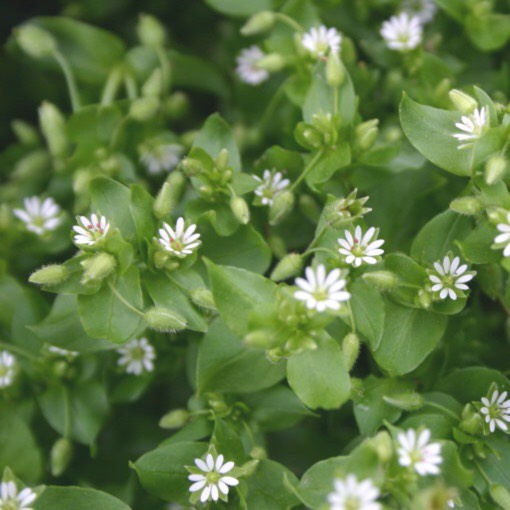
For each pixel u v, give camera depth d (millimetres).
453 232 505
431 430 500
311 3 540
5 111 571
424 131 503
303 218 527
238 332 492
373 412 504
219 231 512
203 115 568
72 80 543
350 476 476
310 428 523
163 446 500
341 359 492
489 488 497
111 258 498
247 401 512
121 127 536
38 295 523
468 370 506
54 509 498
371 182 521
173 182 521
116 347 507
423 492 478
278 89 552
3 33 578
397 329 503
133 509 519
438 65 537
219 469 496
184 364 529
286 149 535
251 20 537
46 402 521
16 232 536
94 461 525
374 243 499
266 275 525
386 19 554
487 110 494
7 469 496
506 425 500
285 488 503
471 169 496
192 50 576
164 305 502
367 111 539
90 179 515
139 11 574
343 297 487
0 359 521
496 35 540
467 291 506
